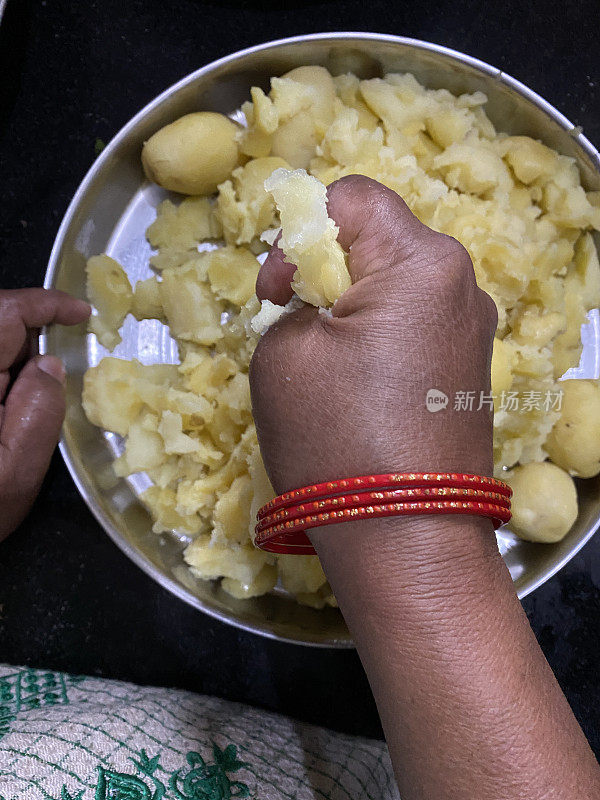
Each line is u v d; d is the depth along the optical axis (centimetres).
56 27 85
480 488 41
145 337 80
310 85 74
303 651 83
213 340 76
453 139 75
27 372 73
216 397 74
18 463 72
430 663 39
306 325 45
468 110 76
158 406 76
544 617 83
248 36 85
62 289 75
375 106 75
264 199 73
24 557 84
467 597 40
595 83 85
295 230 44
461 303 43
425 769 39
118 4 85
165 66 85
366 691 83
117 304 78
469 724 38
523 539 77
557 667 83
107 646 84
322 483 41
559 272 78
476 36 85
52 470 84
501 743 38
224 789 57
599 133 85
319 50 73
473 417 43
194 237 79
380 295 42
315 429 42
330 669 83
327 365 42
